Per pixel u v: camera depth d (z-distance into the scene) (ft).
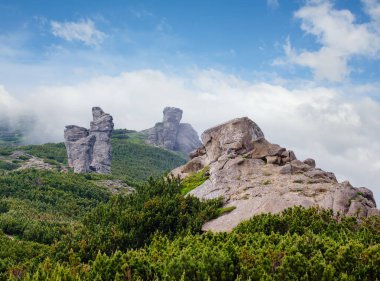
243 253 105.70
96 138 605.31
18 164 587.68
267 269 99.76
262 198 164.04
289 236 119.03
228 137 226.17
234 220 156.46
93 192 402.31
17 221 259.60
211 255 101.24
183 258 101.30
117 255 109.50
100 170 577.43
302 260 97.19
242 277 97.40
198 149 255.50
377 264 98.07
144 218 163.73
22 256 194.18
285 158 207.00
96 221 185.06
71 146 574.56
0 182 377.50
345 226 131.85
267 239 119.03
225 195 180.96
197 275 97.09
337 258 100.01
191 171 238.27
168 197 181.98
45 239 233.55
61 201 353.51
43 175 441.27
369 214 144.87
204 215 162.91
